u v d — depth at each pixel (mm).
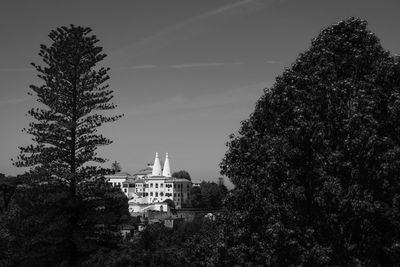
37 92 47500
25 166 47469
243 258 30391
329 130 28172
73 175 46562
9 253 50375
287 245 27547
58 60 47406
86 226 48375
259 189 29859
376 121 26859
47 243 48031
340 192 26500
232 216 31453
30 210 47250
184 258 41906
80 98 48344
